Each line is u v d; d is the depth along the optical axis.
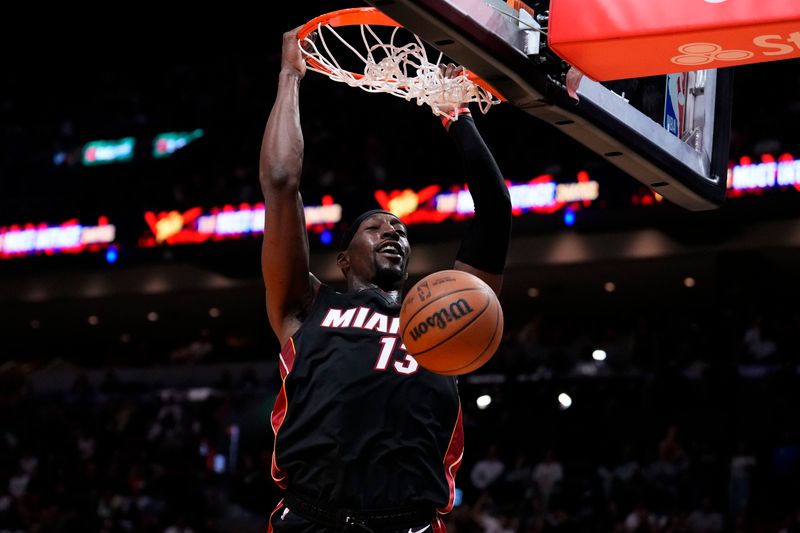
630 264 14.95
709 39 2.72
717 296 14.35
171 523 12.94
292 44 3.29
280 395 3.03
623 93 3.36
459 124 3.22
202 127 18.89
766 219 13.62
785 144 13.32
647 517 11.05
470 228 3.11
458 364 2.73
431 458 2.93
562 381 14.25
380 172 15.40
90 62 20.00
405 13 2.64
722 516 11.27
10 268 17.25
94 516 13.34
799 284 15.26
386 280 3.18
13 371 19.06
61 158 19.47
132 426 16.03
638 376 14.05
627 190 13.95
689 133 3.69
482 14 2.76
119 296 17.67
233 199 15.84
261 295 17.23
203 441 15.16
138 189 16.69
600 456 13.27
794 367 13.27
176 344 20.23
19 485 15.08
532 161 14.62
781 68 13.97
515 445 13.81
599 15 2.76
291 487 2.96
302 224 3.03
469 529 11.32
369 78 3.42
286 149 3.05
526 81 2.88
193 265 16.45
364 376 2.92
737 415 12.93
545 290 16.59
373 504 2.84
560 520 11.72
